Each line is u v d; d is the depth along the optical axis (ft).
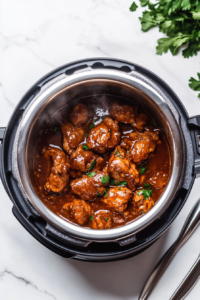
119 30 2.60
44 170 2.27
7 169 2.17
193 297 2.48
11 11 2.62
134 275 2.47
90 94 2.30
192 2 2.49
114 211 2.21
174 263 2.50
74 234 2.03
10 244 2.51
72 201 2.24
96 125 2.31
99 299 2.47
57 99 2.19
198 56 2.57
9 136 2.20
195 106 2.55
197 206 2.41
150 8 2.54
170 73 2.57
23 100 2.22
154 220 2.03
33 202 2.05
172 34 2.56
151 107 2.21
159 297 2.48
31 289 2.49
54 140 2.31
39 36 2.60
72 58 2.59
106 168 2.29
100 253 2.13
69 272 2.49
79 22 2.60
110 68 2.22
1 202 2.52
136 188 2.25
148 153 2.25
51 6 2.61
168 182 2.06
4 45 2.60
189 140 2.14
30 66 2.58
